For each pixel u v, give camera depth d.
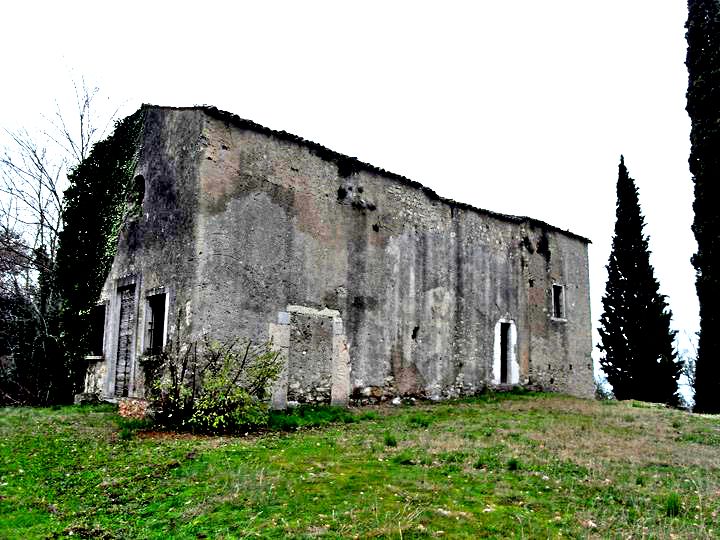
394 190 12.77
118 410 10.14
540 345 15.95
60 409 10.73
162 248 10.36
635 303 19.19
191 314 9.21
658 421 10.47
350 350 11.38
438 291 13.40
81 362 12.66
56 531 4.30
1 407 12.64
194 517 4.46
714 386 14.43
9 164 16.53
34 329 14.81
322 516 4.41
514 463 6.20
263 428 8.56
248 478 5.41
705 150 14.96
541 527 4.30
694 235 15.30
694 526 4.43
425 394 12.73
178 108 10.39
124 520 4.52
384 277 12.23
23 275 15.77
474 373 13.98
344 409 10.73
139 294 10.87
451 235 13.96
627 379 19.02
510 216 15.57
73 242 13.35
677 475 6.18
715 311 14.53
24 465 6.12
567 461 6.57
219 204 9.70
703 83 15.16
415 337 12.73
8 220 16.52
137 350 10.60
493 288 14.84
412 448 7.04
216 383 8.28
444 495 5.05
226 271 9.61
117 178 12.64
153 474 5.66
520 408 11.70
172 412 8.41
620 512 4.78
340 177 11.70
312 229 11.01
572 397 14.88
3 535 4.25
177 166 10.31
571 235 17.61
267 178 10.44
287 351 10.25
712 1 15.22
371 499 4.83
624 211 20.06
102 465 6.07
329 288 11.14
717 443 8.41
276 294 10.25
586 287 17.95
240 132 10.20
